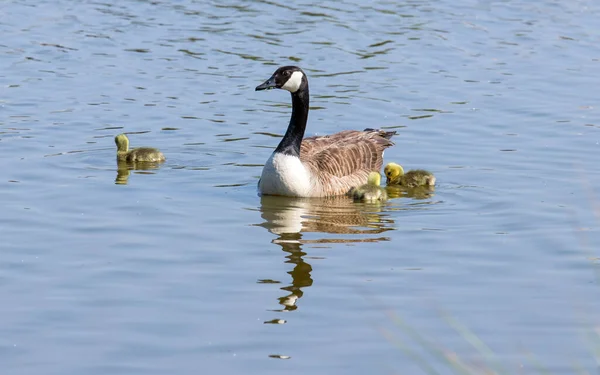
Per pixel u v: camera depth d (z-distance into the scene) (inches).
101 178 729.0
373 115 905.5
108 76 1002.7
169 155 797.2
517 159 788.6
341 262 567.8
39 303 503.2
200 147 818.8
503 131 863.7
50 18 1213.1
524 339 467.2
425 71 1047.0
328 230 628.1
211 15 1242.0
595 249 588.4
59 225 621.9
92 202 671.1
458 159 793.6
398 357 449.4
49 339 463.2
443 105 936.9
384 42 1146.7
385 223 644.7
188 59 1065.5
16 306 498.9
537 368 437.1
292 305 506.3
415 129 871.1
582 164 770.8
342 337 470.3
